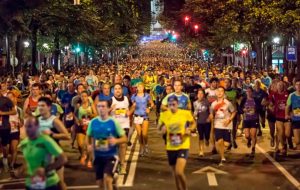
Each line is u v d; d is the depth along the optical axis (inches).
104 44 2637.8
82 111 562.3
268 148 700.7
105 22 1937.7
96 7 1748.3
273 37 1486.2
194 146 725.9
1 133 546.3
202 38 2379.4
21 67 1920.5
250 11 1207.6
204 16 1758.1
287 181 505.7
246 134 642.2
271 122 700.7
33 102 553.9
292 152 668.7
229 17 1325.0
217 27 1710.1
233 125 687.7
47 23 1566.2
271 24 1178.0
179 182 410.9
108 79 1034.7
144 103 639.8
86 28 1702.8
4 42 2086.6
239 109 697.6
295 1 959.0
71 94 677.3
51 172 300.7
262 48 1957.4
